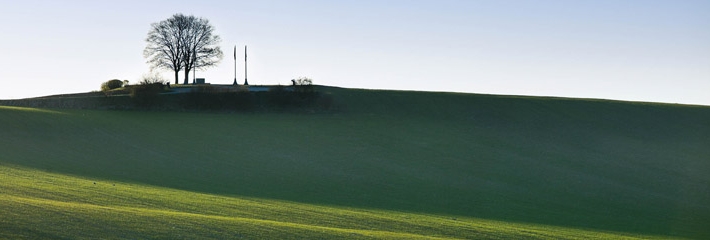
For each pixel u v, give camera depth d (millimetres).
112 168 62156
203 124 89188
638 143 89938
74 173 56688
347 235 33375
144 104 99125
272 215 40062
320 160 72375
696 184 70688
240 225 33562
